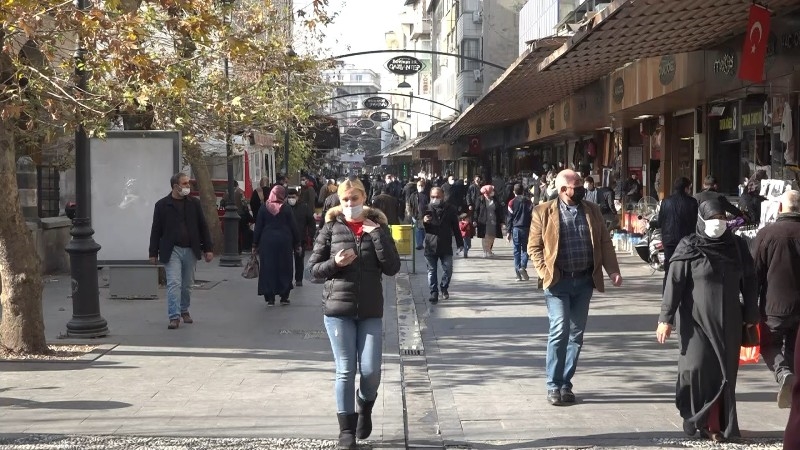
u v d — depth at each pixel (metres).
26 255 10.01
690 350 6.81
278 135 30.45
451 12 73.19
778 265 7.92
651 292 15.79
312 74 23.48
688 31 14.08
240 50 10.87
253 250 14.59
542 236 8.04
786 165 15.27
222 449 6.59
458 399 8.31
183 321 12.59
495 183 33.78
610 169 29.44
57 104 10.31
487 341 11.34
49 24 12.19
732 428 6.75
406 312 13.94
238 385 8.71
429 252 15.03
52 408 7.80
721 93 16.83
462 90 63.00
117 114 14.09
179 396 8.27
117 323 12.53
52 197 22.61
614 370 9.45
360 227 6.80
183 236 12.21
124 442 6.75
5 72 11.38
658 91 19.03
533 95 27.88
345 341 6.72
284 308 14.24
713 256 6.75
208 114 16.66
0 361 9.69
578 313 8.05
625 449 6.67
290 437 6.96
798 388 2.53
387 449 6.79
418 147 77.62
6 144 9.84
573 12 31.22
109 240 15.13
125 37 10.08
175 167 15.20
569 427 7.29
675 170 23.88
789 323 7.89
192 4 10.16
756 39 11.52
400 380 9.18
